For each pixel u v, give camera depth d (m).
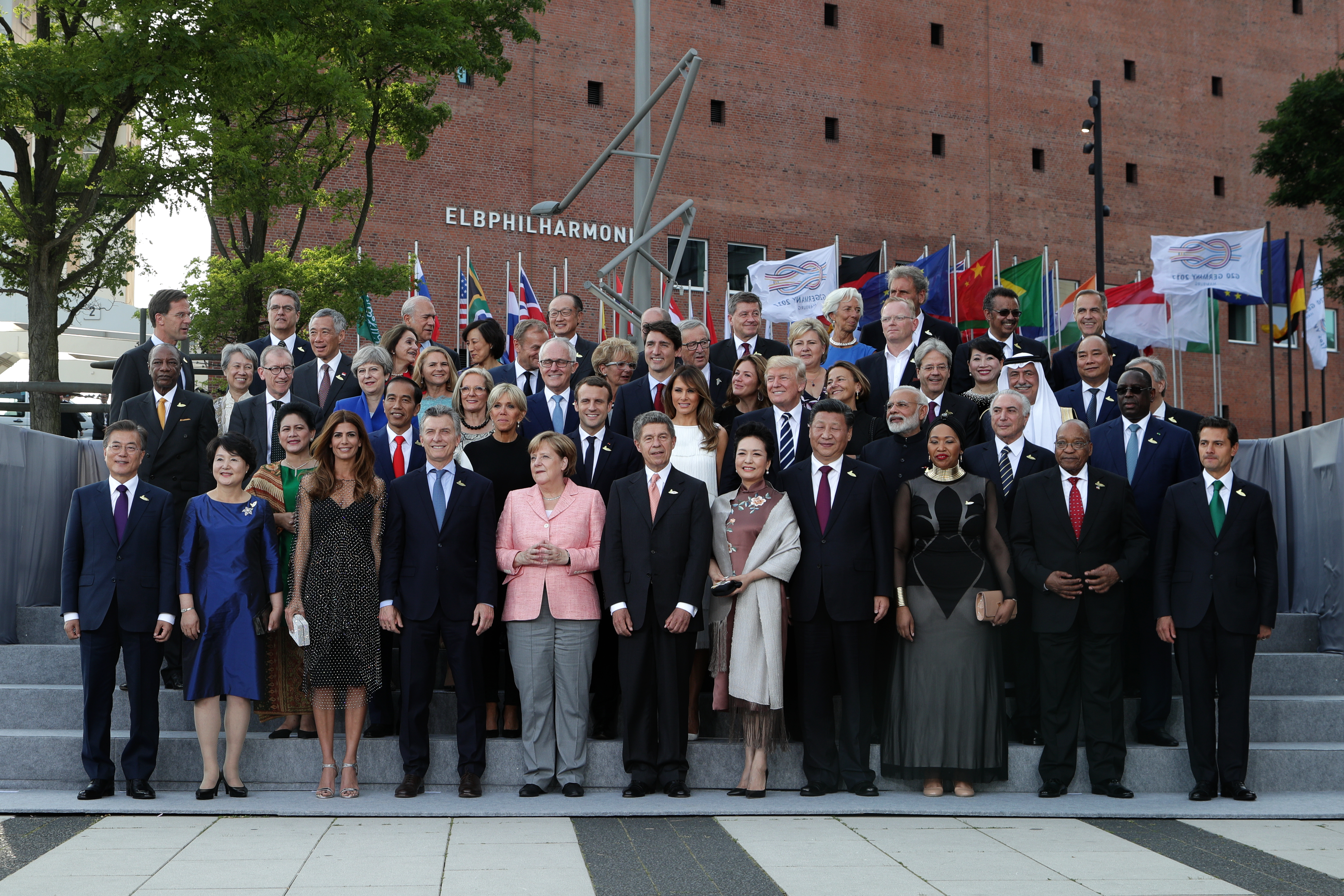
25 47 13.58
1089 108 36.56
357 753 6.83
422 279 22.19
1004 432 7.34
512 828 5.96
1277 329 25.22
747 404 8.15
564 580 6.83
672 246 30.88
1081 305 9.23
